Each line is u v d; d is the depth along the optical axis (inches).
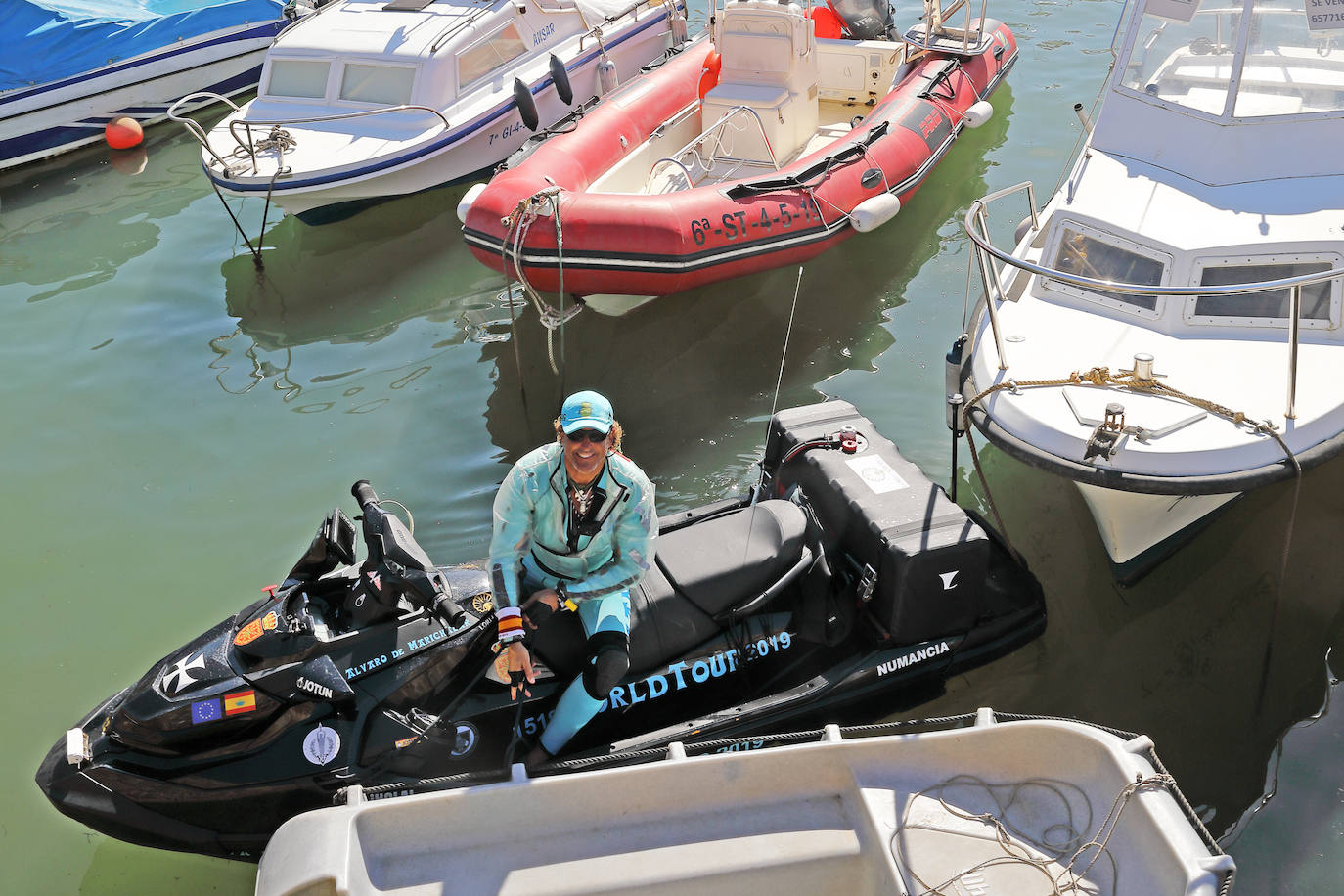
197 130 296.8
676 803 101.1
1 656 172.9
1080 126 349.4
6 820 145.2
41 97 378.0
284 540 196.7
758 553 143.9
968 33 331.6
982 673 163.2
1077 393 175.5
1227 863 86.8
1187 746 150.7
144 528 201.3
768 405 229.1
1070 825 98.3
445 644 134.0
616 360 250.1
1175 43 225.8
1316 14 208.5
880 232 297.6
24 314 281.6
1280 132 213.8
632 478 119.0
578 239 244.1
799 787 103.0
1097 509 174.4
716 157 307.9
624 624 128.8
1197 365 182.1
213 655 130.6
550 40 367.6
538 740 136.3
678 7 417.1
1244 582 179.2
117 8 407.8
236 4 420.2
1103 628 171.6
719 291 275.4
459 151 326.0
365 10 353.4
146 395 244.2
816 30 365.7
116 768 126.3
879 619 150.5
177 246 317.4
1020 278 207.2
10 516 205.3
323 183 300.4
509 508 118.8
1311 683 160.6
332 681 128.3
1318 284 186.7
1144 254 198.5
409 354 257.9
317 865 89.0
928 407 225.0
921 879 94.0
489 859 96.6
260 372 252.7
